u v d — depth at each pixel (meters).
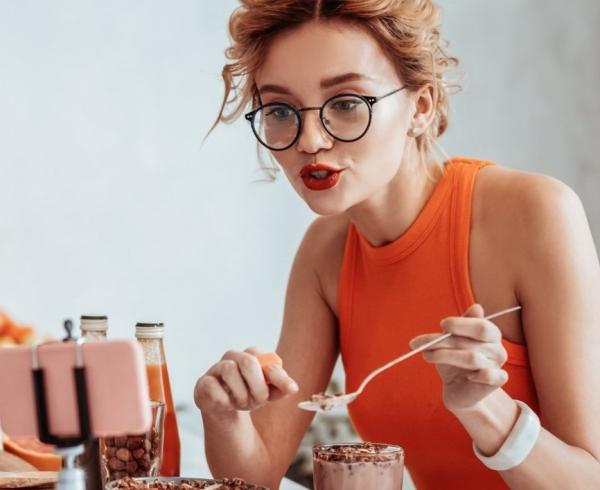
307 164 1.37
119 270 3.96
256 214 4.01
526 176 1.51
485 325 1.18
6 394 0.94
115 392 0.91
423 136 1.54
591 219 3.69
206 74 4.00
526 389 1.49
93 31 3.94
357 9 1.33
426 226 1.54
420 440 1.56
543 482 1.29
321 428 3.27
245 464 1.52
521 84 3.74
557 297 1.41
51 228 3.93
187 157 3.99
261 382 1.31
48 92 3.92
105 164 3.95
